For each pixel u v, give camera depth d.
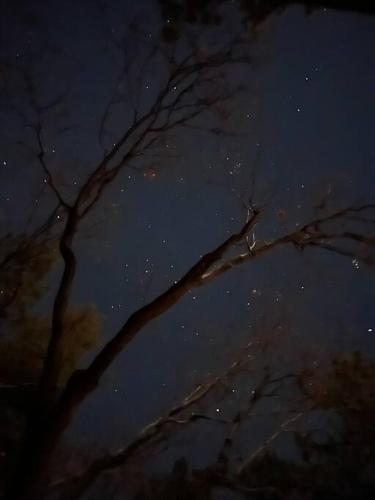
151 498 7.93
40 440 6.28
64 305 6.67
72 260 6.74
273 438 8.23
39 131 7.70
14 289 8.34
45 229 8.38
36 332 8.52
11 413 7.25
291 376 8.37
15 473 6.30
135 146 7.29
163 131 7.44
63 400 6.31
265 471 8.01
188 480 7.89
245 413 8.05
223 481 7.77
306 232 6.94
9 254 8.33
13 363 8.33
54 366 6.54
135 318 6.51
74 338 8.66
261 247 6.90
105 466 7.18
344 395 8.31
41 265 8.41
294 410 8.34
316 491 7.84
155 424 7.57
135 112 7.43
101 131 7.45
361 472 8.02
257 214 6.89
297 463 8.13
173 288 6.55
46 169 7.28
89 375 6.37
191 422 7.63
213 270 6.74
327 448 8.16
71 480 7.16
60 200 7.00
